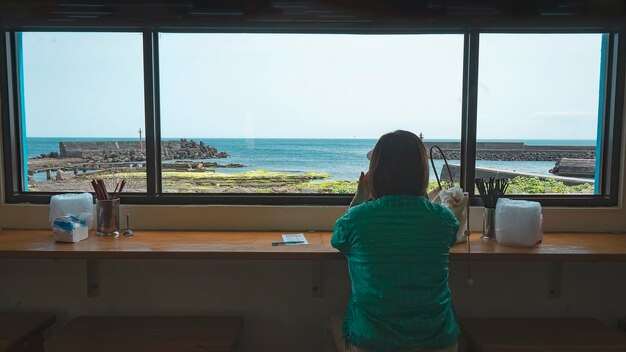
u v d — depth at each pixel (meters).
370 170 1.22
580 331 1.49
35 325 1.58
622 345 1.37
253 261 1.73
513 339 1.42
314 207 1.78
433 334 1.08
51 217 1.62
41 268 1.74
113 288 1.74
